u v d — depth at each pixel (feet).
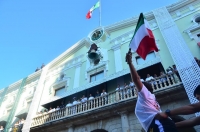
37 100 59.52
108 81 48.62
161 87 34.40
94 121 40.63
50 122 44.60
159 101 34.53
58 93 60.59
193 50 40.81
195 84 30.58
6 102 74.38
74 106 44.32
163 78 35.58
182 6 51.88
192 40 42.86
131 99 35.68
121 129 35.99
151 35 16.02
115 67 51.11
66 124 43.19
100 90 48.37
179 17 50.03
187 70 33.53
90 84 48.83
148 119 9.95
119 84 45.80
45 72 69.56
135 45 16.21
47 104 55.47
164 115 9.32
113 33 61.77
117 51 55.06
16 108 65.98
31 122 49.39
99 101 40.75
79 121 41.55
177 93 32.86
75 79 58.75
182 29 46.80
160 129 9.18
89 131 39.83
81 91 50.08
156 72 42.42
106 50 58.29
